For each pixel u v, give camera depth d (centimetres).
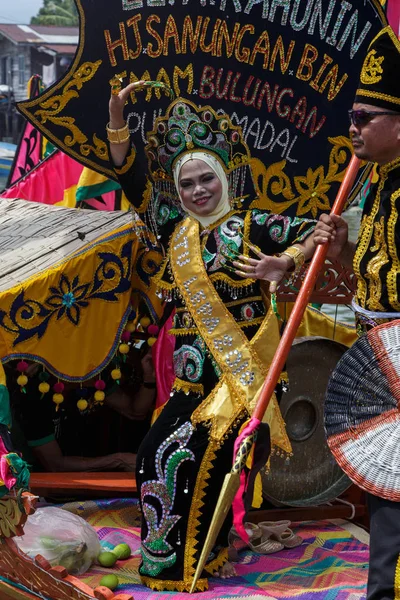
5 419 322
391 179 273
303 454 398
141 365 438
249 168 346
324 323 457
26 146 718
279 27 376
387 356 270
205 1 369
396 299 269
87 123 376
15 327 371
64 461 426
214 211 333
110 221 418
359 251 279
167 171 339
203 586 327
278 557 361
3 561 320
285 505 396
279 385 336
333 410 281
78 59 367
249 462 314
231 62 378
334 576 343
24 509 300
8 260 399
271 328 332
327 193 398
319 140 392
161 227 346
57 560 337
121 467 429
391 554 257
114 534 376
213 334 328
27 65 3089
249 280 329
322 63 383
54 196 628
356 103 276
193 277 331
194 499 327
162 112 376
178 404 334
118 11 365
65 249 392
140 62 373
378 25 378
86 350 386
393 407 271
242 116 385
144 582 334
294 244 324
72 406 434
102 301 387
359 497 409
